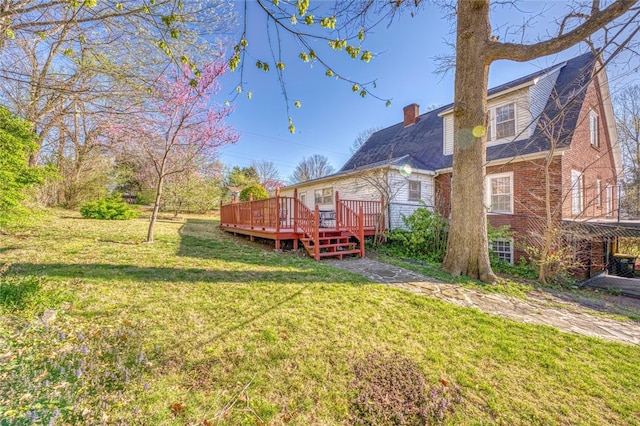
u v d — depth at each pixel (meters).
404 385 2.37
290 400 2.15
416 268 6.48
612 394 2.39
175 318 3.21
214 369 2.41
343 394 2.24
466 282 5.50
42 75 4.35
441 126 12.74
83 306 3.28
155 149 7.62
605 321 4.03
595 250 8.31
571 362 2.83
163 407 1.97
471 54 5.72
